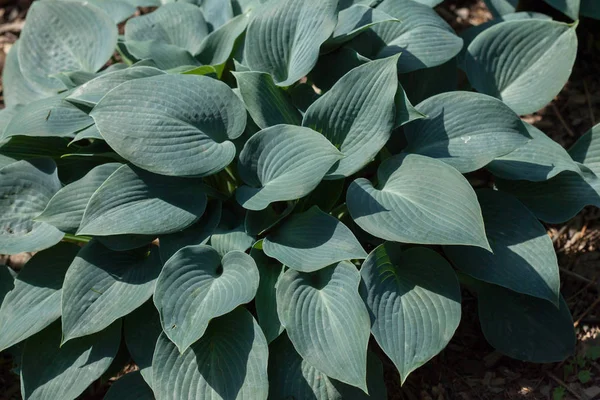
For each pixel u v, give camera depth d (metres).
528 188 1.47
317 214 1.35
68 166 1.47
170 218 1.34
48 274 1.42
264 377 1.27
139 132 1.33
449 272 1.33
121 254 1.38
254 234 1.36
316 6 1.44
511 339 1.40
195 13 1.62
